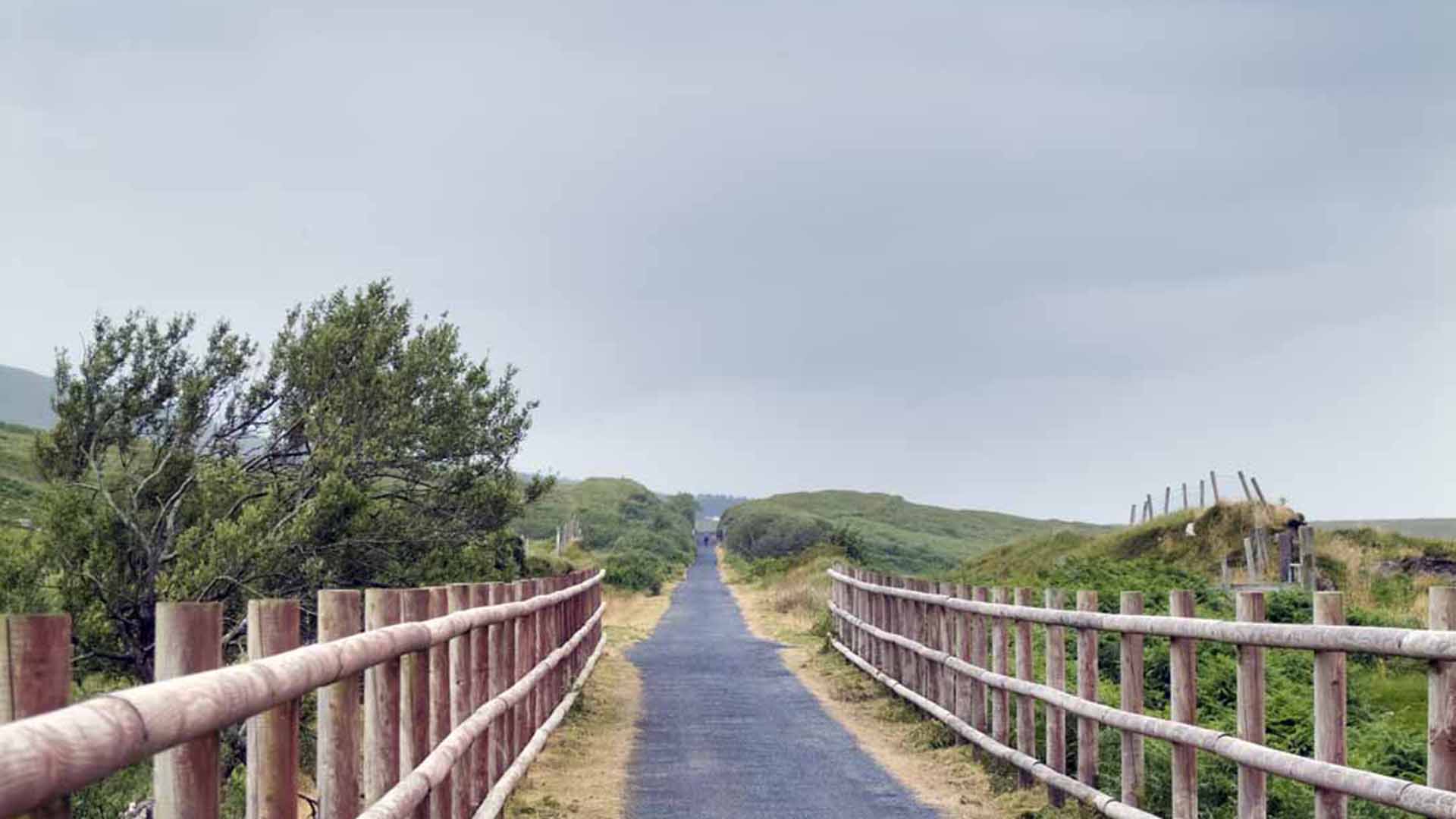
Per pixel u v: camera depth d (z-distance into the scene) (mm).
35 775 2516
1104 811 9484
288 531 16375
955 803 11383
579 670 19688
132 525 15797
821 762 13625
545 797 11375
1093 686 10250
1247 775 7457
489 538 20047
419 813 7047
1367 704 14648
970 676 13672
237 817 10914
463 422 19922
